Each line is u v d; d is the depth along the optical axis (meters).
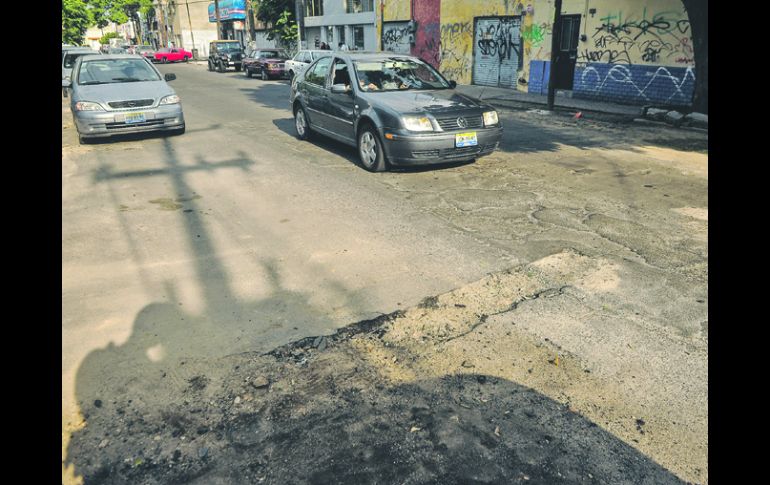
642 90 13.55
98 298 3.89
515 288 4.01
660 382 2.93
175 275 4.27
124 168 7.63
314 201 6.12
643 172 7.23
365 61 7.98
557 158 8.13
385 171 7.37
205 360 3.16
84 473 2.36
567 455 2.46
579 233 5.07
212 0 50.88
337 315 3.66
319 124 8.73
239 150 8.83
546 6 15.84
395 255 4.62
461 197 6.21
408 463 2.41
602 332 3.42
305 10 31.80
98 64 10.11
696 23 10.48
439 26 20.59
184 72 31.66
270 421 2.68
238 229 5.27
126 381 2.97
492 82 18.73
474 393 2.87
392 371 3.06
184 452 2.49
